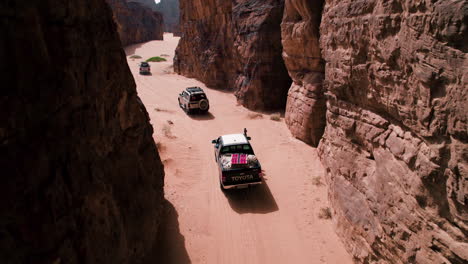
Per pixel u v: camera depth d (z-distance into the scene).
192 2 34.19
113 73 6.55
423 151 5.47
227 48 29.25
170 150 14.97
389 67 6.33
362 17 7.20
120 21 64.00
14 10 3.84
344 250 8.50
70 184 4.61
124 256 5.95
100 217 5.28
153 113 21.42
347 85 8.28
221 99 26.31
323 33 10.27
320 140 14.10
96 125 5.59
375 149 7.34
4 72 3.74
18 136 3.82
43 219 4.01
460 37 4.44
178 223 9.85
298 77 16.50
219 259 8.46
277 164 13.86
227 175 10.88
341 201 8.83
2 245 3.51
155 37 76.38
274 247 8.84
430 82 5.04
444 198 5.04
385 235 6.67
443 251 5.10
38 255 3.92
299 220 9.95
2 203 3.56
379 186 7.00
